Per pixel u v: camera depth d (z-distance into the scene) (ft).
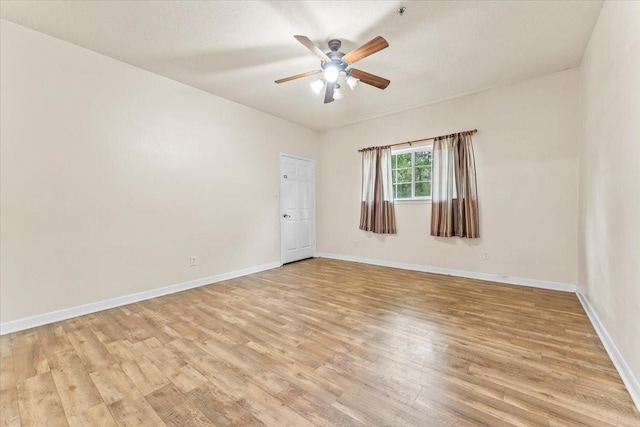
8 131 7.67
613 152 6.26
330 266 15.61
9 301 7.67
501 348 6.47
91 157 9.12
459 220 12.78
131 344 6.86
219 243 12.82
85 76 8.98
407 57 9.57
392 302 9.65
